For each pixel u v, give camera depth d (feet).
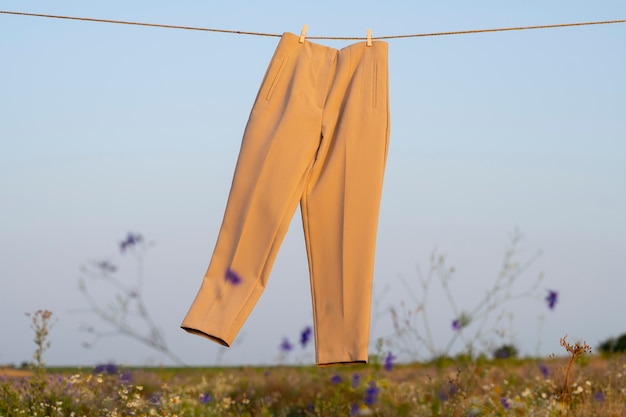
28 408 20.56
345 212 15.76
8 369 28.63
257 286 15.49
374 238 15.71
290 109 15.96
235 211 15.84
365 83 16.15
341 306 15.60
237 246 15.62
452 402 21.72
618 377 26.13
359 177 15.87
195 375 31.48
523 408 21.04
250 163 15.93
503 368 28.99
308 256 15.89
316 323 15.70
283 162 15.81
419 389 25.00
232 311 15.28
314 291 15.81
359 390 25.36
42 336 21.70
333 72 16.40
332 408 24.04
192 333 15.31
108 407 20.81
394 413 22.70
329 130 16.02
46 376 22.89
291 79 16.24
